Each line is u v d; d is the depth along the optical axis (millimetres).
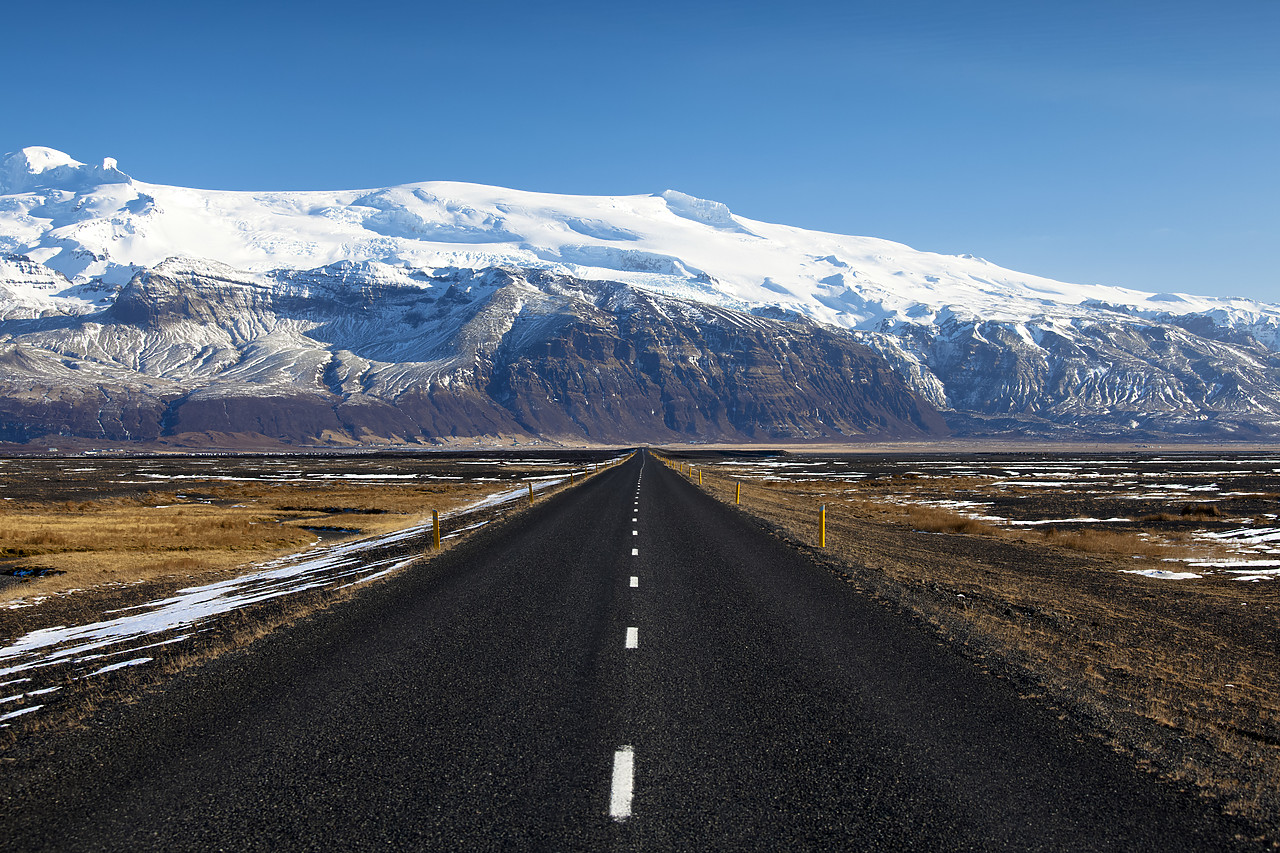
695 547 20172
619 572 15930
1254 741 6840
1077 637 10883
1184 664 9664
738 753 6242
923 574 16234
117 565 19109
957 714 7203
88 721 7090
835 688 7992
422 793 5492
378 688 7992
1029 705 7488
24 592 15555
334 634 10484
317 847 4742
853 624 11031
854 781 5715
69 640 11031
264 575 16906
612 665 8883
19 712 7496
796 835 4895
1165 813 5270
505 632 10570
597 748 6340
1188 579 17656
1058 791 5578
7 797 5484
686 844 4777
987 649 9625
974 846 4781
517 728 6812
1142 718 7230
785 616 11578
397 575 15711
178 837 4879
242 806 5297
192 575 17547
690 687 8031
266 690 7953
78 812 5234
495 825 5012
